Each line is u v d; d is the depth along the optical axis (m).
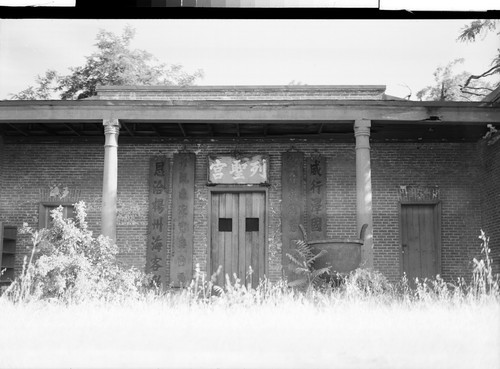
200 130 13.12
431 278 13.03
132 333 5.91
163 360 5.18
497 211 12.36
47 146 13.55
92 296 8.37
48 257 8.67
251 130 13.16
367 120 11.08
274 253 13.10
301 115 11.20
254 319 6.45
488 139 12.81
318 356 5.27
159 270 13.02
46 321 6.45
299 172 13.33
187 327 6.10
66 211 13.39
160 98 14.41
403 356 5.29
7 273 12.70
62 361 5.22
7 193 13.39
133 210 13.32
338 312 6.81
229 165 13.38
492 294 7.27
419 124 11.55
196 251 13.12
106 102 11.18
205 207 13.33
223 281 13.02
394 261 13.12
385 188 13.39
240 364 5.13
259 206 13.34
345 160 13.48
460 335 5.71
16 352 5.36
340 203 13.35
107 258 9.48
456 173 13.39
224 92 14.30
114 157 11.12
